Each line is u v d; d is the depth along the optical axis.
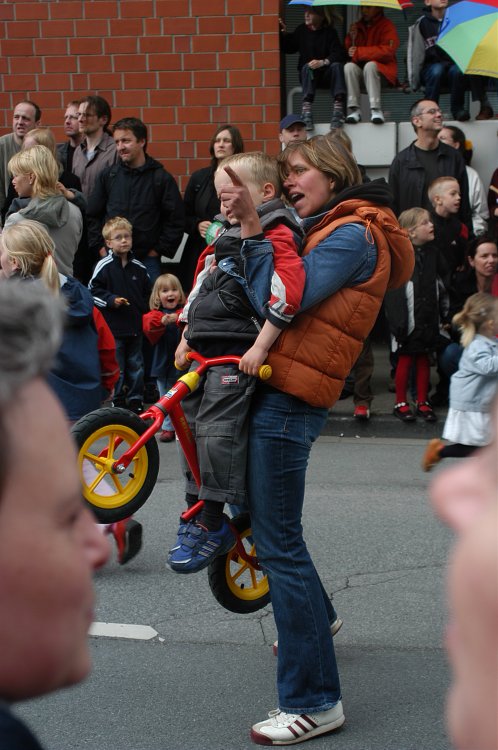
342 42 11.41
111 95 10.70
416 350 8.28
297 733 3.44
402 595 4.80
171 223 9.40
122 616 4.57
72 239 7.18
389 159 10.55
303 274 3.28
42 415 0.82
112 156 9.73
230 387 3.41
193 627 4.46
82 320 5.15
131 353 8.86
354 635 4.38
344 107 10.52
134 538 4.66
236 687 3.90
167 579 5.00
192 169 10.74
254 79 10.53
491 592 0.69
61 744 3.47
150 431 3.74
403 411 8.38
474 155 10.64
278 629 3.47
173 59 10.59
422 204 9.42
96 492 3.91
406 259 3.55
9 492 0.81
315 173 3.60
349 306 3.38
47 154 7.06
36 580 0.82
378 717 3.65
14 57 10.74
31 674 0.83
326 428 8.45
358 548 5.46
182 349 3.75
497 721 0.71
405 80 10.91
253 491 3.41
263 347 3.30
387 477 7.04
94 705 3.75
